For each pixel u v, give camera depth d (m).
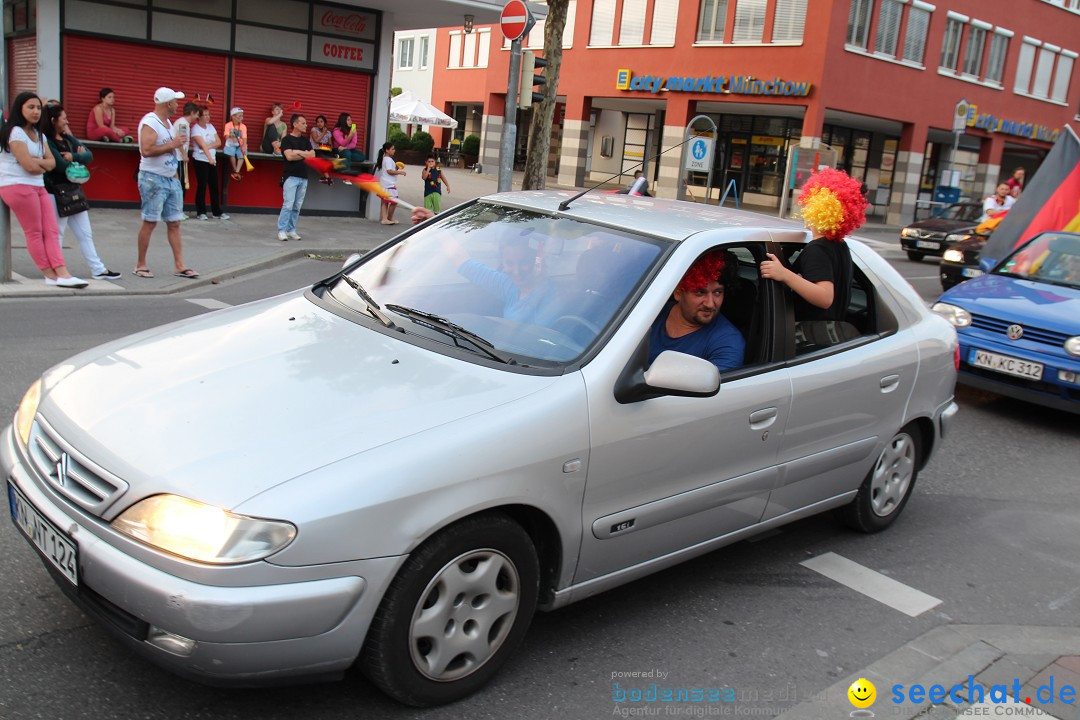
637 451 3.33
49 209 9.00
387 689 2.86
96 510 2.68
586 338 3.37
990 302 7.99
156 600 2.51
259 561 2.50
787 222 4.51
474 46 43.53
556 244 3.88
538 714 3.09
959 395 8.66
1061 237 9.05
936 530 5.20
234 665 2.55
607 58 32.41
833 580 4.40
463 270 3.89
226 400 2.98
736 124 33.66
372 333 3.51
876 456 4.68
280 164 16.23
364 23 16.61
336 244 13.80
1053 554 5.00
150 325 8.12
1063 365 7.32
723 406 3.63
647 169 36.50
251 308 3.97
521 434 2.98
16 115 8.61
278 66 15.98
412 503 2.71
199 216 14.89
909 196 32.25
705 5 29.55
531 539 3.21
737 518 3.94
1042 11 35.56
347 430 2.83
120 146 14.23
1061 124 38.94
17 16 15.45
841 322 4.40
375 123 17.17
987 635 3.97
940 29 31.06
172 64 15.00
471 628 3.02
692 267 3.73
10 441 3.20
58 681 2.99
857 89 28.48
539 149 16.17
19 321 7.82
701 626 3.82
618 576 3.52
